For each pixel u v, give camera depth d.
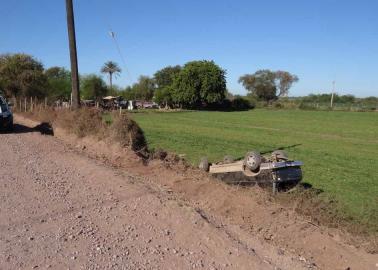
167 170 11.85
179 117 60.69
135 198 9.09
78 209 8.51
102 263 6.04
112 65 100.56
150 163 13.05
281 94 150.00
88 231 7.30
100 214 8.20
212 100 95.69
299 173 9.45
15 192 9.84
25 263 6.02
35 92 53.62
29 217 8.02
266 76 147.38
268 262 6.16
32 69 55.38
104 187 10.20
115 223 7.69
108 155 14.76
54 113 27.09
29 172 12.13
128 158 13.71
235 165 9.99
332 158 19.03
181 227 7.36
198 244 6.72
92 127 18.41
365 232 7.20
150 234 7.15
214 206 8.71
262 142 26.05
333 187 12.05
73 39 23.09
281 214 7.62
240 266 6.01
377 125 46.41
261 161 9.48
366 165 16.89
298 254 6.57
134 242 6.83
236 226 7.61
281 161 9.58
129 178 11.11
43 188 10.20
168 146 22.22
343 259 6.23
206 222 7.47
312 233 6.88
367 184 12.58
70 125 20.58
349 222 7.70
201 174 10.85
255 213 7.89
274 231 7.26
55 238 6.97
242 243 6.82
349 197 10.66
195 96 96.75
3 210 8.44
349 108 91.50
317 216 7.73
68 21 22.98
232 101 100.69
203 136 29.47
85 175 11.68
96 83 94.88
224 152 19.84
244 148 22.00
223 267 5.98
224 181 10.20
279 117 62.16
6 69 53.41
